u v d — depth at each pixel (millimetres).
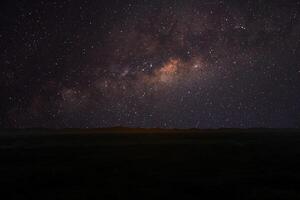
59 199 18188
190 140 64562
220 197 18688
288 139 64875
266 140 61938
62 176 24953
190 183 22203
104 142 61719
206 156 36562
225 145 50031
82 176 24906
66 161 33562
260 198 18219
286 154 38094
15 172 26953
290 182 22578
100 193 19375
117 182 22594
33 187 21328
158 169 28031
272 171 26906
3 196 19094
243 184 21906
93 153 41062
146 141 63094
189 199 18297
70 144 57031
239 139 65875
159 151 42469
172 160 33500
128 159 34594
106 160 33969
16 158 36500
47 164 31625
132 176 24859
